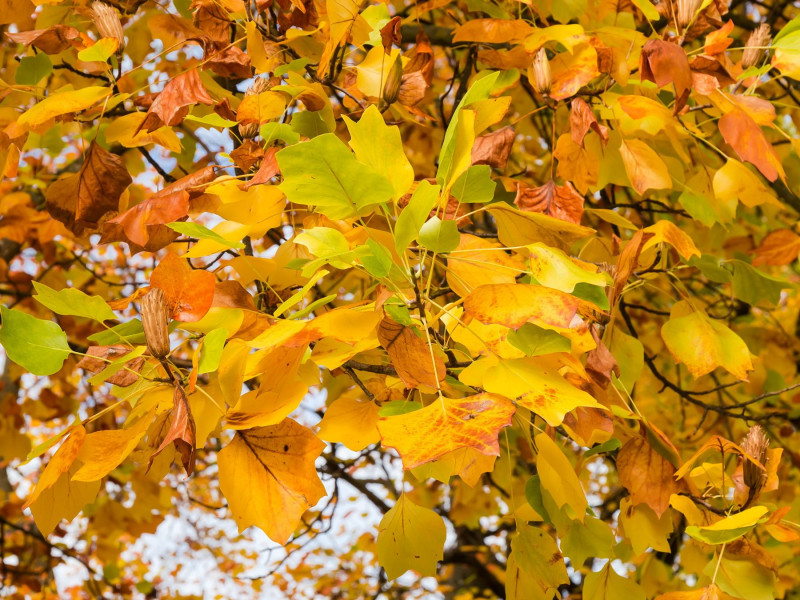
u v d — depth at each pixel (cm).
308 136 128
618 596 132
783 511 121
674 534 174
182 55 200
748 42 141
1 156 135
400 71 128
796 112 197
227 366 108
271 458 111
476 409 104
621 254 127
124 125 132
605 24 162
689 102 155
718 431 273
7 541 427
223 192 121
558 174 146
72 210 132
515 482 290
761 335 239
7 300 289
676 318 145
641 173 142
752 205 139
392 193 107
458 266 117
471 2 157
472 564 441
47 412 289
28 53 177
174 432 104
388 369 123
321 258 106
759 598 122
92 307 110
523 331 110
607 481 444
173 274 108
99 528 290
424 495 361
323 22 134
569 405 105
